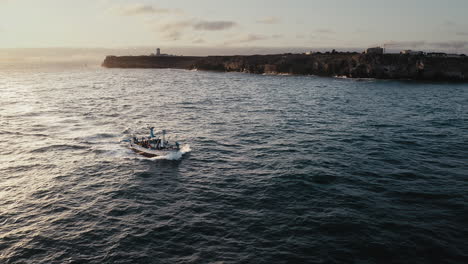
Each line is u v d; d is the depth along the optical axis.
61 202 29.28
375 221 25.06
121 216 26.56
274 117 68.69
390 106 81.44
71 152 44.38
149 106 84.69
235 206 28.09
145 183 33.59
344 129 56.62
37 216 26.69
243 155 42.75
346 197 29.41
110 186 32.88
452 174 35.03
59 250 21.88
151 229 24.41
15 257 21.14
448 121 62.09
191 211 27.27
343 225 24.47
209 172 36.62
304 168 37.06
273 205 28.11
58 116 69.81
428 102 87.12
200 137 52.19
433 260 20.31
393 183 32.66
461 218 25.44
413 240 22.45
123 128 58.47
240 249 21.70
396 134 52.62
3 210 27.73
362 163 38.72
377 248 21.58
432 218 25.52
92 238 23.30
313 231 23.77
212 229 24.31
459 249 21.41
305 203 28.33
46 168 38.19
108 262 20.50
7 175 35.88
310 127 58.59
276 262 20.28
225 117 69.12
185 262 20.34
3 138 51.53
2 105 84.62
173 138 51.47
